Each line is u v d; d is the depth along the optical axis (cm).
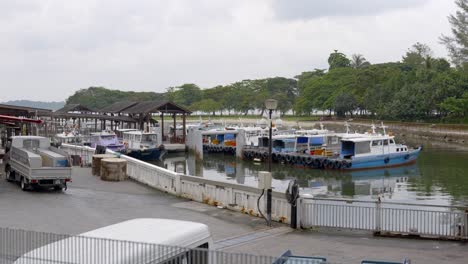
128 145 7312
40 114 5241
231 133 8162
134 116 9200
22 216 2230
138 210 2419
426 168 6153
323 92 15925
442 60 12800
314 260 1029
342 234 1972
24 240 1350
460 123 11075
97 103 19525
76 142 6844
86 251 958
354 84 14888
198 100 19200
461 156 7356
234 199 2412
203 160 7469
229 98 18125
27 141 3247
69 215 2278
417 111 11856
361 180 5397
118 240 955
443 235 1892
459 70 11175
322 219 2064
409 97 12044
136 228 1066
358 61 18350
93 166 3759
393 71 13812
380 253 1689
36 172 2814
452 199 4112
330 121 14925
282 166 6631
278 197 2177
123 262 898
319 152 6825
